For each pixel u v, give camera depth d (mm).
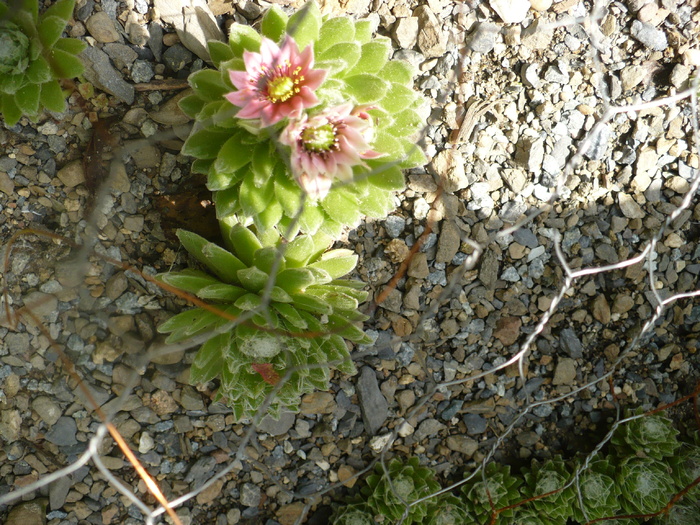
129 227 169
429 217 181
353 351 182
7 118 154
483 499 179
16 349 167
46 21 149
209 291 151
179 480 178
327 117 140
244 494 181
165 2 163
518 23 182
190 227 171
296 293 157
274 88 138
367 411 182
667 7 182
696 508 179
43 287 166
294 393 157
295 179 146
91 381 170
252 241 156
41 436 171
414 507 175
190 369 172
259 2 172
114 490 175
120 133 167
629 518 177
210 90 150
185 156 170
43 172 165
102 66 161
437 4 179
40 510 170
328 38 151
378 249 182
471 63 183
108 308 169
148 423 176
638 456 181
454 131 182
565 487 171
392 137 154
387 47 154
